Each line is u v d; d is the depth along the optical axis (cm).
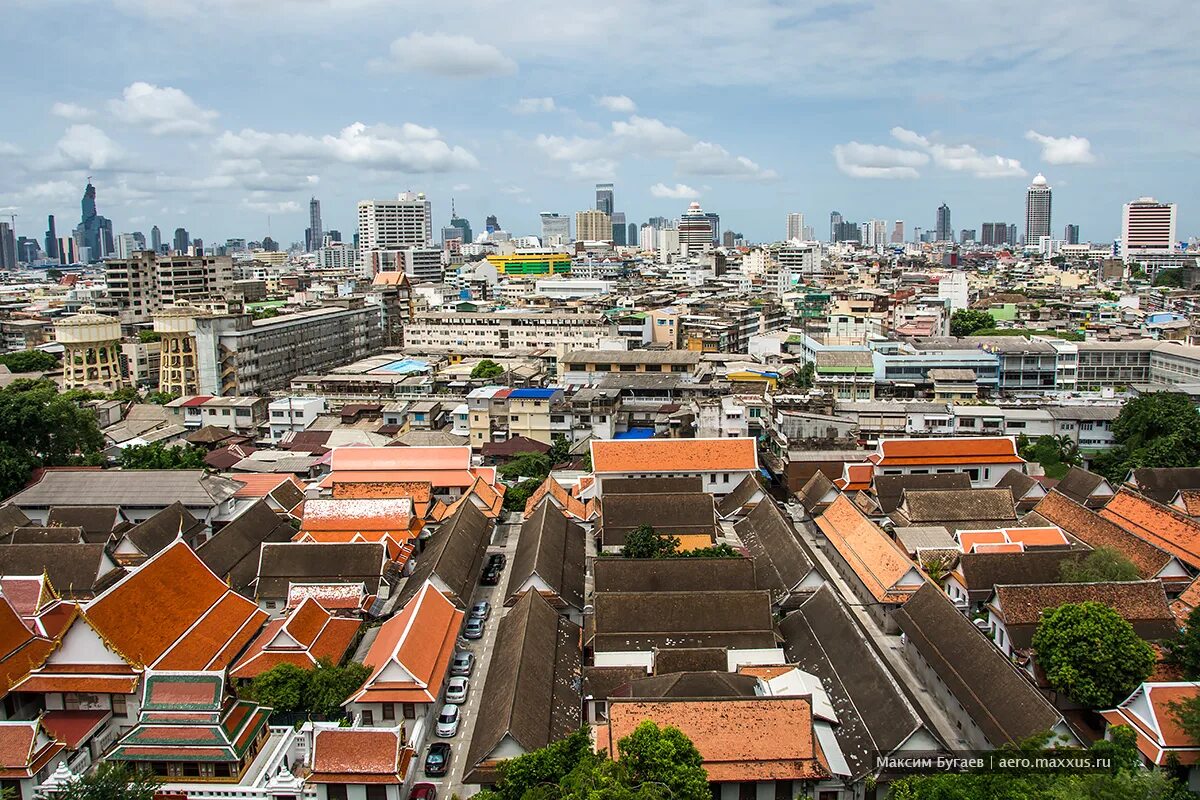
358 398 18512
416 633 7575
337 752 6197
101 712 6881
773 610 8988
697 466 12425
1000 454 12675
